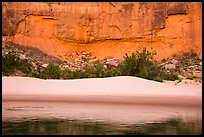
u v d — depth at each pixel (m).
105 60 47.56
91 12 49.81
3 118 14.43
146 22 49.38
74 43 49.53
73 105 19.95
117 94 25.45
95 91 26.38
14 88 26.94
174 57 47.97
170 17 49.66
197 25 49.38
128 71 37.91
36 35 49.06
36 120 13.82
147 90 26.81
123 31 49.31
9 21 48.34
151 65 38.88
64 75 38.78
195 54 48.16
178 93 26.56
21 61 41.28
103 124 12.95
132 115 15.72
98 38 49.59
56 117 14.80
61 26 49.38
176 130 11.68
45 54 47.56
